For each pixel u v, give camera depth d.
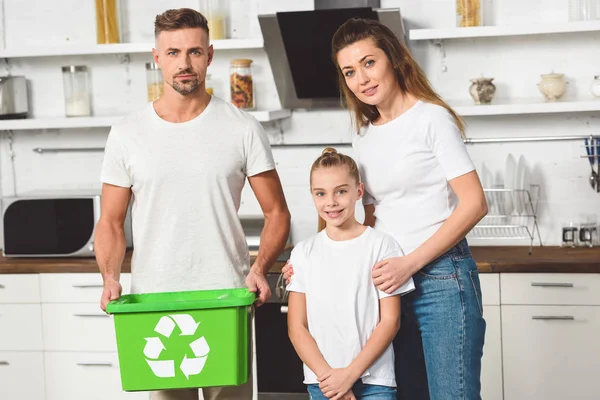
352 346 2.24
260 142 2.46
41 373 3.71
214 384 2.20
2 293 3.70
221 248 2.42
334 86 3.74
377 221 2.36
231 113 2.46
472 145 3.88
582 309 3.34
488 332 3.41
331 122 3.97
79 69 4.00
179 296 2.32
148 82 3.90
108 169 2.46
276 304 3.52
